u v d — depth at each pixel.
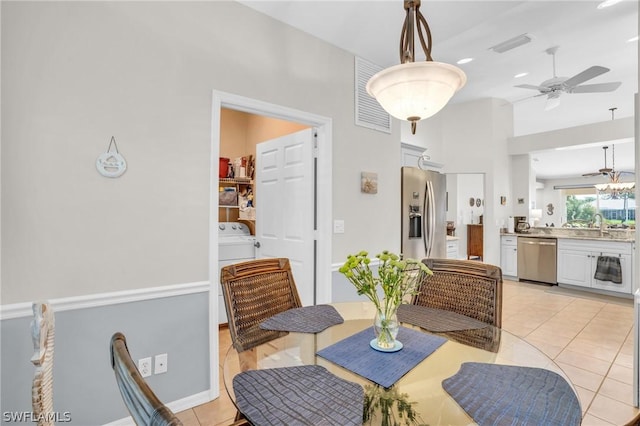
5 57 1.43
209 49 2.03
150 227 1.81
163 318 1.85
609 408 1.92
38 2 1.50
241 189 4.16
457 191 7.50
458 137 5.51
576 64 3.94
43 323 0.78
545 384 0.99
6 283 1.43
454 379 1.01
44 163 1.51
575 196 10.97
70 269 1.58
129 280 1.74
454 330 1.44
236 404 0.89
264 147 3.26
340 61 2.77
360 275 1.25
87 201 1.62
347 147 2.83
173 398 1.88
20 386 1.45
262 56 2.27
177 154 1.90
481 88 4.80
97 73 1.65
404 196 3.50
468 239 7.61
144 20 1.80
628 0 2.66
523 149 5.53
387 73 1.32
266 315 1.71
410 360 1.14
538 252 5.14
